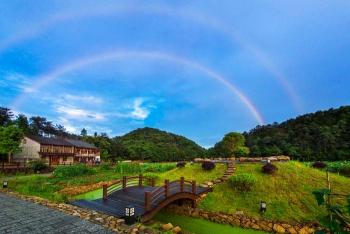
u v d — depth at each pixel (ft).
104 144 235.81
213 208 51.01
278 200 51.57
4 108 170.50
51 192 62.34
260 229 42.96
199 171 76.38
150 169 110.93
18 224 28.66
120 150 241.96
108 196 47.96
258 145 197.06
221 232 41.27
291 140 204.33
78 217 31.73
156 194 43.88
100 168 126.93
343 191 53.67
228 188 58.95
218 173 72.08
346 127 203.41
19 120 198.39
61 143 174.09
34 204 38.70
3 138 108.78
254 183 57.82
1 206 37.27
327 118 251.60
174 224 44.78
